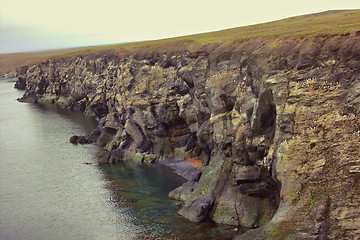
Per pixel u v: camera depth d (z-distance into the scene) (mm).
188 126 69688
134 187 58281
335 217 35406
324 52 42844
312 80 42594
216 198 48031
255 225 43531
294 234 36281
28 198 55750
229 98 55750
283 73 45250
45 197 55938
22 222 48438
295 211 37562
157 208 50188
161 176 62688
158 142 73000
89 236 44250
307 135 40562
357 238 33812
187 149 69875
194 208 46812
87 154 77312
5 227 47250
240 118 50625
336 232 34812
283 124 42500
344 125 38656
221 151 53562
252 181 46094
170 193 53844
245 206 45594
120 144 77000
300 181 39094
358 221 34406
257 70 48844
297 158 40219
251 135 47688
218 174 50312
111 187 58781
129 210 50219
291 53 45531
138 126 75312
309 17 92688
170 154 71312
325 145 39094
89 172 66375
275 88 44875
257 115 46625
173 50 75938
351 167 36500
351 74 40062
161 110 72500
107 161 71750
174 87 72562
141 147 74062
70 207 52188
